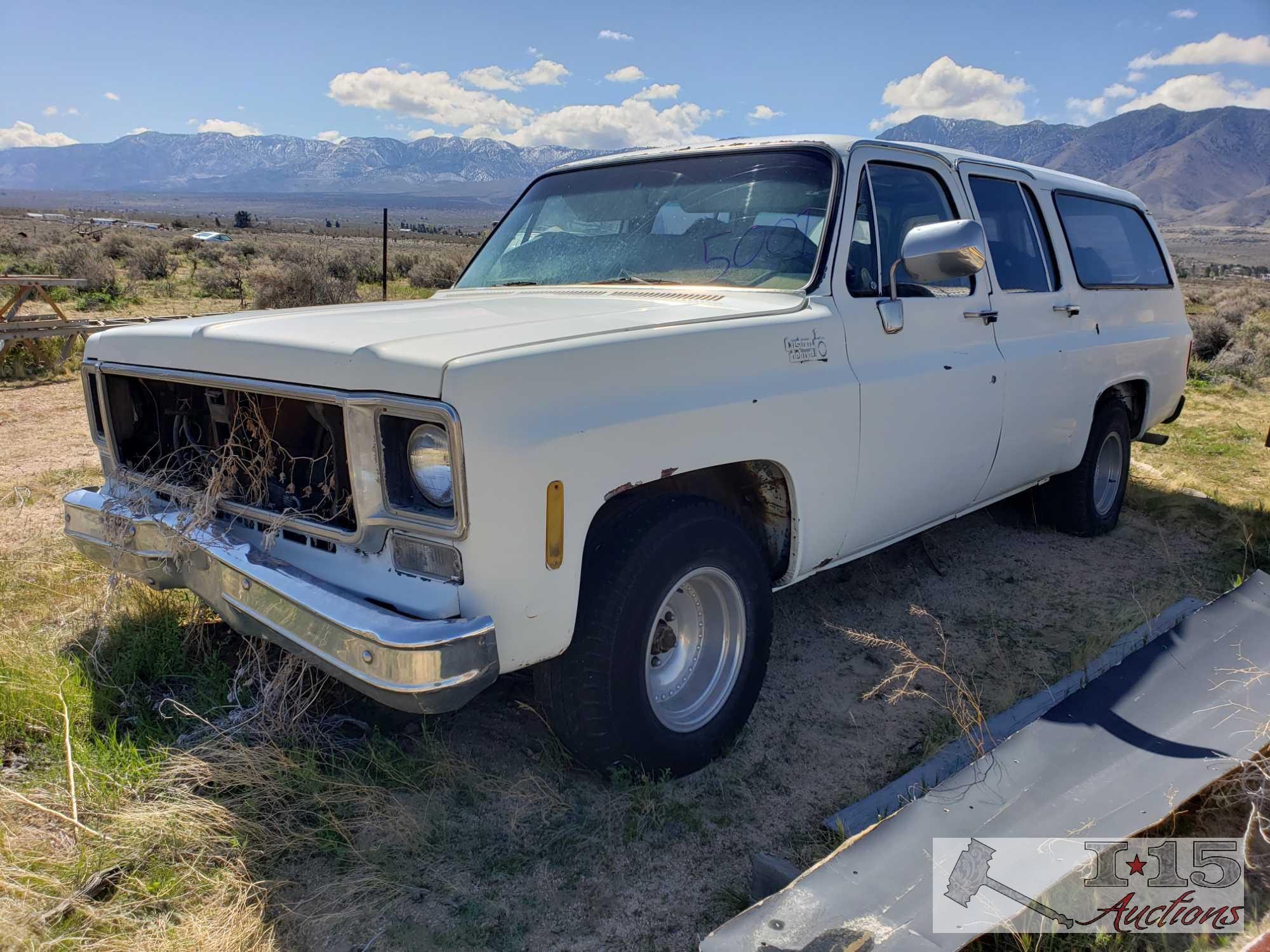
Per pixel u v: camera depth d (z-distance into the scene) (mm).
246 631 2742
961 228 3051
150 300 20203
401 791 2838
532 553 2354
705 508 2834
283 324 2828
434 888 2455
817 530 3320
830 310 3305
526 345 2414
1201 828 2502
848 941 1941
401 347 2357
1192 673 2930
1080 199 5219
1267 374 13734
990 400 4082
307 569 2664
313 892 2406
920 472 3768
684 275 3553
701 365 2807
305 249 42250
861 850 2240
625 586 2613
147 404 3355
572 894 2473
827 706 3592
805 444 3135
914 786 2791
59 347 11664
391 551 2432
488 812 2789
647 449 2600
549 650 2479
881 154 3684
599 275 3748
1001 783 2471
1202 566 5215
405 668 2168
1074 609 4586
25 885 2285
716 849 2686
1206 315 19312
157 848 2463
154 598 3871
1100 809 2350
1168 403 6004
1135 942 2102
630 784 2830
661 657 2967
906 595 4703
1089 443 5320
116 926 2209
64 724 2961
